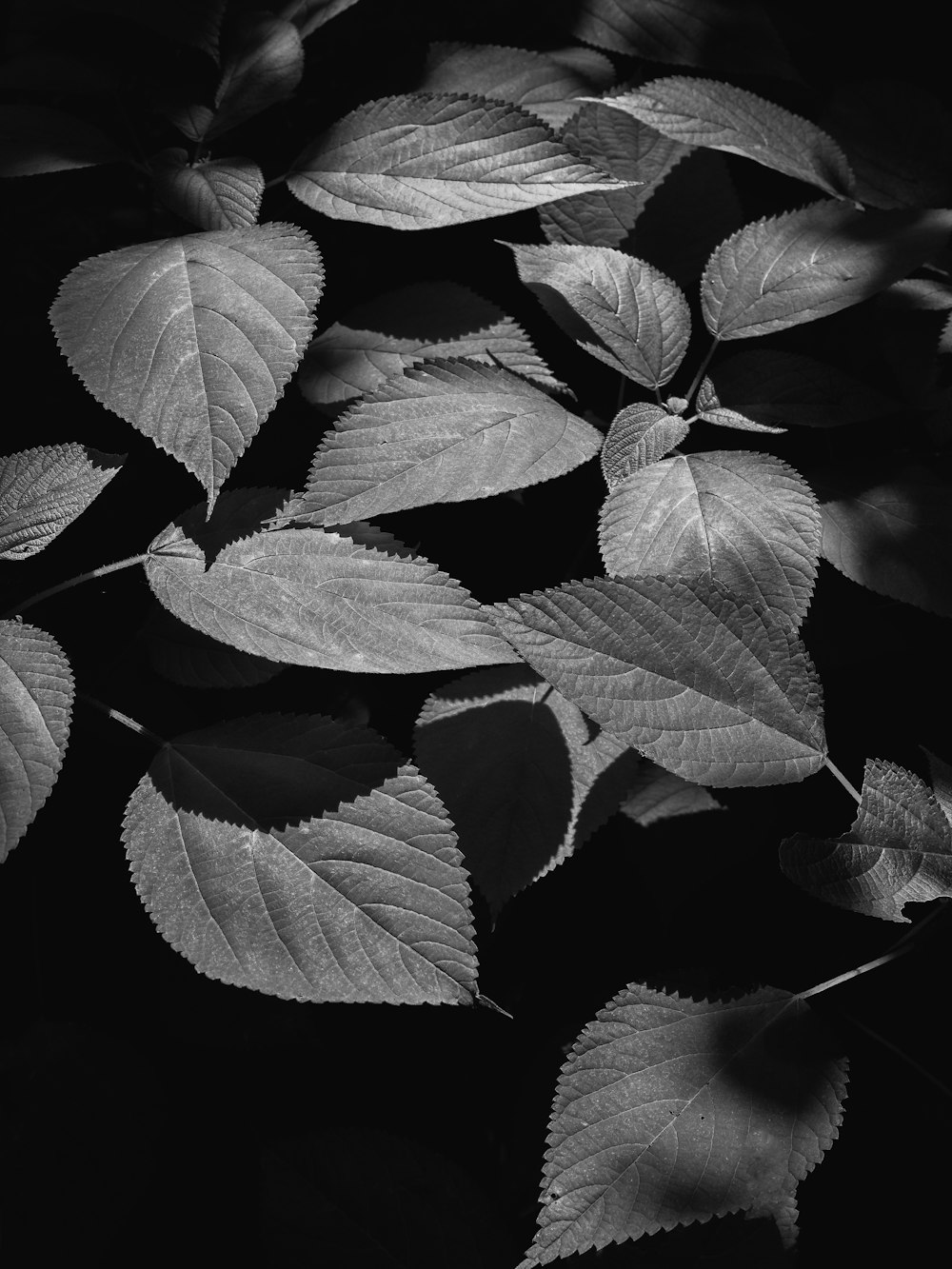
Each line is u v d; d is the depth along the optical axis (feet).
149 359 2.62
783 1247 2.56
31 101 3.35
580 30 3.20
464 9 3.42
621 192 3.05
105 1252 2.71
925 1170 2.83
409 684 3.05
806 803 2.99
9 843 2.50
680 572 2.65
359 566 2.66
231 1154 2.86
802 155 2.96
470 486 2.69
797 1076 2.60
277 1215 2.67
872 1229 2.82
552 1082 2.82
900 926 2.92
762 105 3.00
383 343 2.95
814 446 3.10
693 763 2.58
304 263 2.69
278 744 2.67
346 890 2.58
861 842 2.58
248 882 2.59
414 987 2.53
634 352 2.85
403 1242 2.66
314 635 2.63
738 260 2.86
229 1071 2.90
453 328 2.96
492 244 3.34
